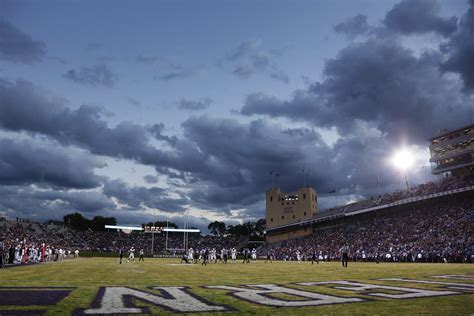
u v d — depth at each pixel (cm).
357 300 1187
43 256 4728
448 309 1005
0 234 8812
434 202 7544
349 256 6844
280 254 9062
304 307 1052
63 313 924
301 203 12769
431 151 8925
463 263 4581
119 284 1733
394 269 3130
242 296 1295
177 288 1559
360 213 8981
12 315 884
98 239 12131
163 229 11344
